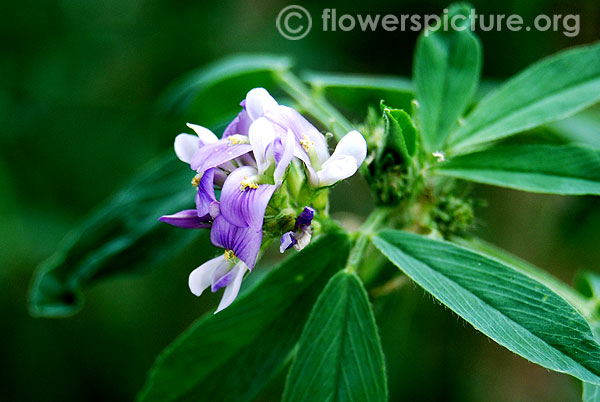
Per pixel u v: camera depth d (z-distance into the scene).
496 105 0.14
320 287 0.14
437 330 0.19
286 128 0.13
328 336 0.13
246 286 0.17
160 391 0.14
